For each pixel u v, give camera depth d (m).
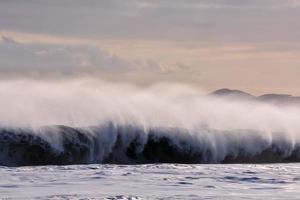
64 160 118.88
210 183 77.38
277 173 89.56
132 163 124.44
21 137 117.00
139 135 126.56
